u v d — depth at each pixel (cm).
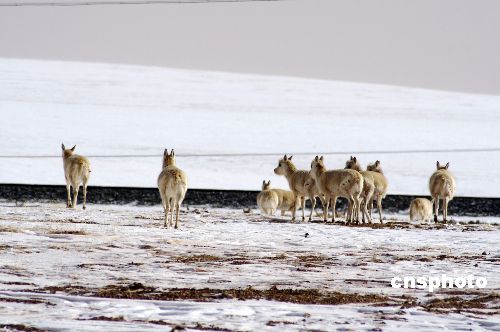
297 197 9762
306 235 7669
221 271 5150
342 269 5425
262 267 5403
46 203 12312
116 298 3944
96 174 18150
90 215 9300
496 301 4156
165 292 4209
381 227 8862
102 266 5138
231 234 7694
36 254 5534
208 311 3622
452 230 8800
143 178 18012
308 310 3719
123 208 11888
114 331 3056
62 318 3344
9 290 4084
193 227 8250
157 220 9006
